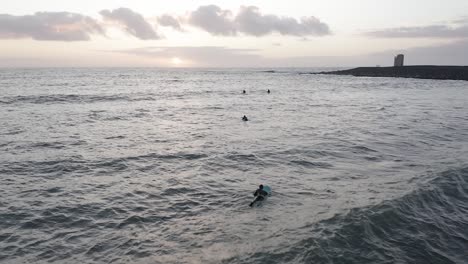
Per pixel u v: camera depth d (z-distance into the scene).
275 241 8.36
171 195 11.52
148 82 82.75
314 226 9.02
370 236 8.58
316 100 45.28
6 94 41.47
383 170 14.06
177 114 30.86
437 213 9.99
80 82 72.38
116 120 26.56
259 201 10.93
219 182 12.83
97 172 13.73
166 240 8.58
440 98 46.88
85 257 7.79
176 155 16.50
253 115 30.86
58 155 15.90
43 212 9.99
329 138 20.56
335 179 13.02
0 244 8.24
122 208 10.41
